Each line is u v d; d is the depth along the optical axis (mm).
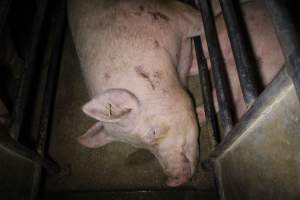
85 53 1751
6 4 1221
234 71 1717
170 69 1605
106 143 1921
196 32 1833
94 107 1461
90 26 1770
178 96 1563
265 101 820
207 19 1507
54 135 2207
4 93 2215
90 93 1744
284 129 792
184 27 1783
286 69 680
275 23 708
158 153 1610
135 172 2039
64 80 2367
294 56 639
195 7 2078
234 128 1088
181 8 1812
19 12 2520
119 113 1498
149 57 1566
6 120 1769
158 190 1958
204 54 1909
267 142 895
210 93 1774
